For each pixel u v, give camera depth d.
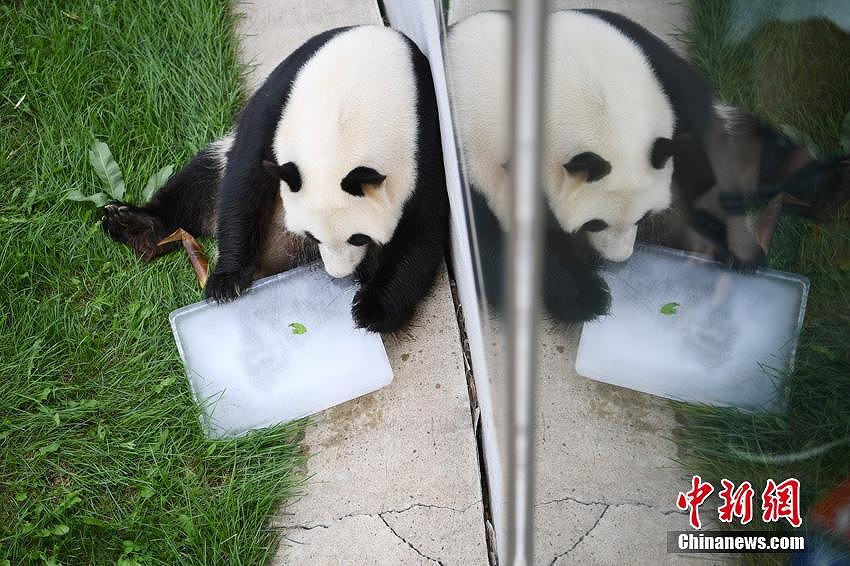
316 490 3.17
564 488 2.49
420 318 3.59
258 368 3.43
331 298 3.60
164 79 4.27
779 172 2.41
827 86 2.25
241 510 3.08
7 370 3.45
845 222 2.33
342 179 3.21
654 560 2.46
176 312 3.55
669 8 2.35
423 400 3.35
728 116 2.37
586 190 2.33
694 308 2.68
